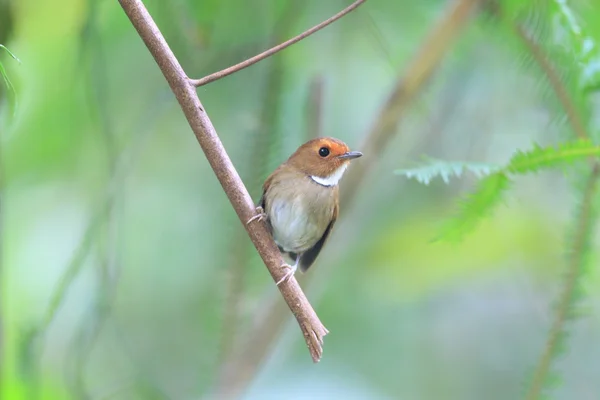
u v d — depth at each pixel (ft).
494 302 41.32
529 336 40.16
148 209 37.22
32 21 30.83
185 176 37.55
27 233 37.63
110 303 26.76
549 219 39.29
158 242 37.22
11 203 36.65
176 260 36.96
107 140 27.55
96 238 26.71
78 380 26.81
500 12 27.40
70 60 32.37
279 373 37.47
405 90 30.81
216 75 17.52
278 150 27.94
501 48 30.86
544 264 39.47
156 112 31.01
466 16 29.25
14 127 33.14
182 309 36.45
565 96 24.85
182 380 34.96
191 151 37.45
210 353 29.86
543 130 32.19
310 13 32.45
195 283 36.42
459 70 34.40
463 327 41.81
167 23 29.27
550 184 38.50
